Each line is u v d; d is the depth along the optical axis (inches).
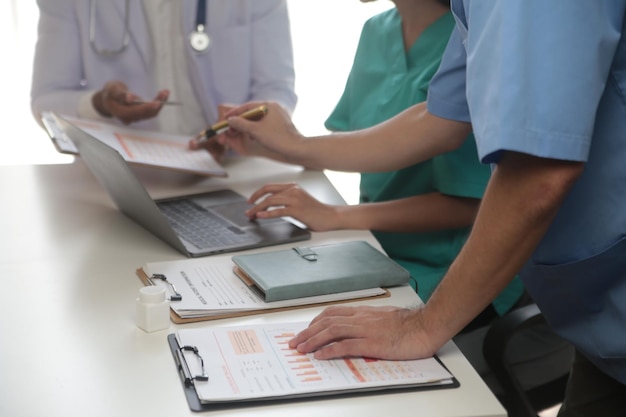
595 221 40.3
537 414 54.5
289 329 42.3
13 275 49.1
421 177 67.3
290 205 59.1
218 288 46.9
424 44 66.8
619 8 35.2
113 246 54.5
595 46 33.8
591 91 33.8
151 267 49.6
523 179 35.2
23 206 61.6
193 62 82.7
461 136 56.9
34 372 37.9
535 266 44.2
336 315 41.5
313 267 48.8
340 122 75.8
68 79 84.0
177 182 69.3
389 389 37.0
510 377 52.1
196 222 58.4
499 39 34.2
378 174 70.6
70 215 60.3
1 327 42.3
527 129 33.4
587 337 44.6
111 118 78.4
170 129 85.9
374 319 40.8
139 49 84.0
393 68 69.1
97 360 39.2
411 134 58.4
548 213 35.6
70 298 46.1
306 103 132.4
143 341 41.3
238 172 72.3
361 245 53.3
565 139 33.4
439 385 37.7
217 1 82.4
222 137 69.9
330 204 63.5
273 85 84.9
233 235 56.0
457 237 64.7
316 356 39.2
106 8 83.0
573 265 41.5
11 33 122.7
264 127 62.9
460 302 38.8
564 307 45.3
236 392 35.6
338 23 130.4
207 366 37.9
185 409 35.1
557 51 33.4
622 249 39.3
